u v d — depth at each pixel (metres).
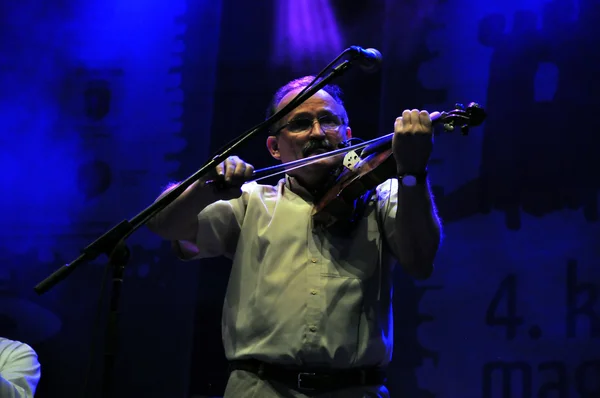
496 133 3.63
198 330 4.01
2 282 4.28
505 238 3.52
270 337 1.80
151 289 4.07
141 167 4.29
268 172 1.91
